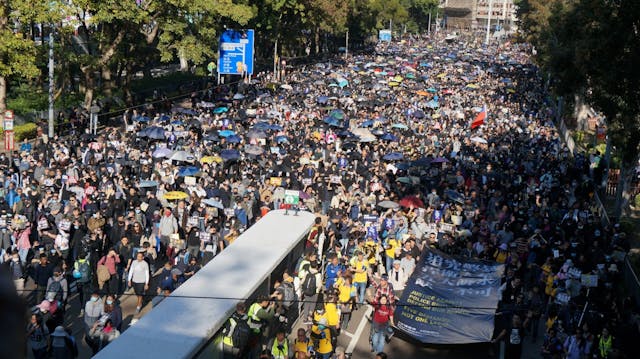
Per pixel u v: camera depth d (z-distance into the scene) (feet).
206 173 96.37
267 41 293.23
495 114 195.93
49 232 67.77
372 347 56.85
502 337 54.95
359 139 137.49
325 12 273.33
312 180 97.86
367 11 422.41
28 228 66.64
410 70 308.40
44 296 57.52
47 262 57.62
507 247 72.54
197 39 166.91
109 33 154.20
